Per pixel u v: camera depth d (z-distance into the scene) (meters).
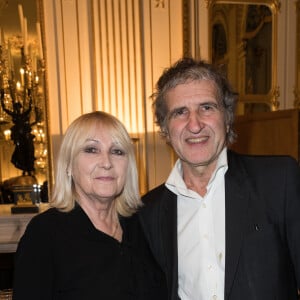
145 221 1.67
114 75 4.46
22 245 1.44
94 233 1.50
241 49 4.85
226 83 1.56
